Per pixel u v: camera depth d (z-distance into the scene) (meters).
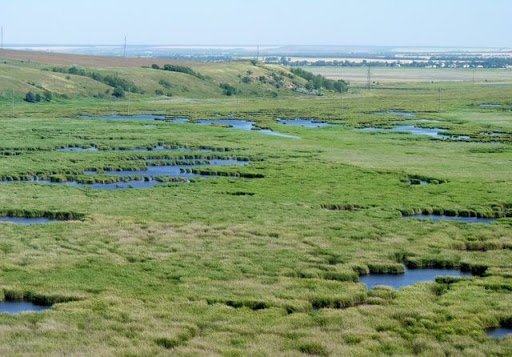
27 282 55.72
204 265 61.25
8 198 90.31
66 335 45.09
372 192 97.44
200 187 100.62
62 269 59.56
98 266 60.59
